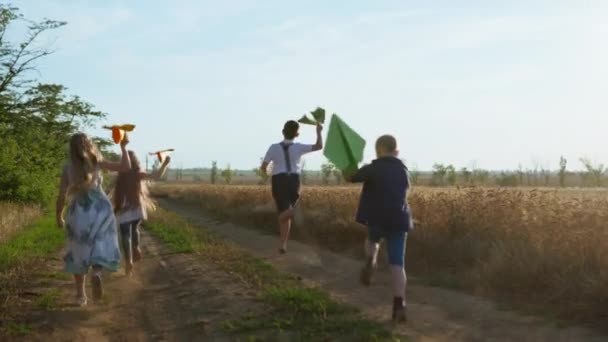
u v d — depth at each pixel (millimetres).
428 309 6965
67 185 7020
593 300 6512
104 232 7051
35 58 32844
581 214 9219
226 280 8758
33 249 12602
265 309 6762
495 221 10375
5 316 6602
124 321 6523
